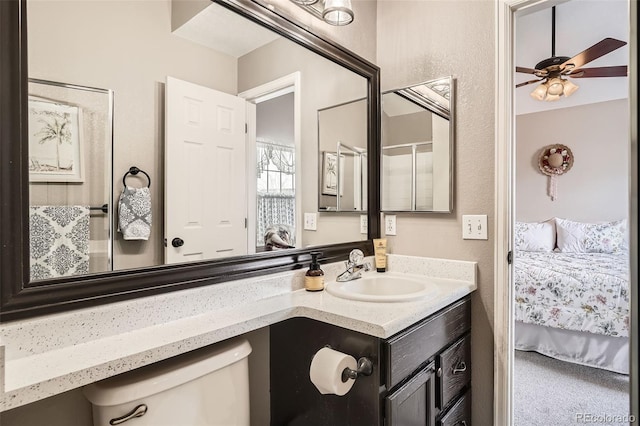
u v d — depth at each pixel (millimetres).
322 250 1694
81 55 985
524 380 2523
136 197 1088
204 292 1196
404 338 1195
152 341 947
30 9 891
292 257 1542
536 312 2906
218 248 1296
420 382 1286
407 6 1964
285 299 1390
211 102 1292
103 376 818
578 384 2459
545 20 2973
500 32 1652
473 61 1736
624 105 4422
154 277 1084
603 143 4547
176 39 1196
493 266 1668
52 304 892
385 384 1136
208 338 1017
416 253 1912
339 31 1844
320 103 1715
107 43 1037
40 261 893
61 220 933
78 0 981
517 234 4504
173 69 1188
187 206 1213
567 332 2826
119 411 877
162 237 1142
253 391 1436
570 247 4258
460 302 1602
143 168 1107
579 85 4074
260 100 1458
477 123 1721
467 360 1666
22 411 928
